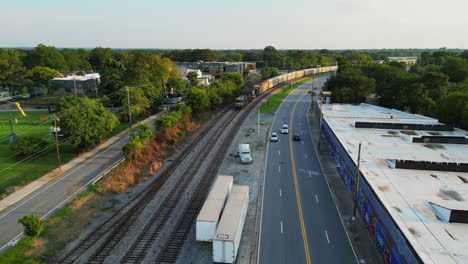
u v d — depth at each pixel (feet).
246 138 217.77
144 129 177.99
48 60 492.13
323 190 137.39
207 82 442.50
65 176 148.97
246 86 420.36
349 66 467.93
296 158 177.99
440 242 73.36
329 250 96.22
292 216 116.16
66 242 100.27
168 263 90.68
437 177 110.22
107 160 169.37
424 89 242.17
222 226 91.15
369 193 102.22
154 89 288.30
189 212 119.96
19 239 100.37
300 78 580.30
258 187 140.56
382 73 338.13
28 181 142.72
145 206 124.26
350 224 110.32
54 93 364.17
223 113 296.92
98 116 184.14
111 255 94.27
